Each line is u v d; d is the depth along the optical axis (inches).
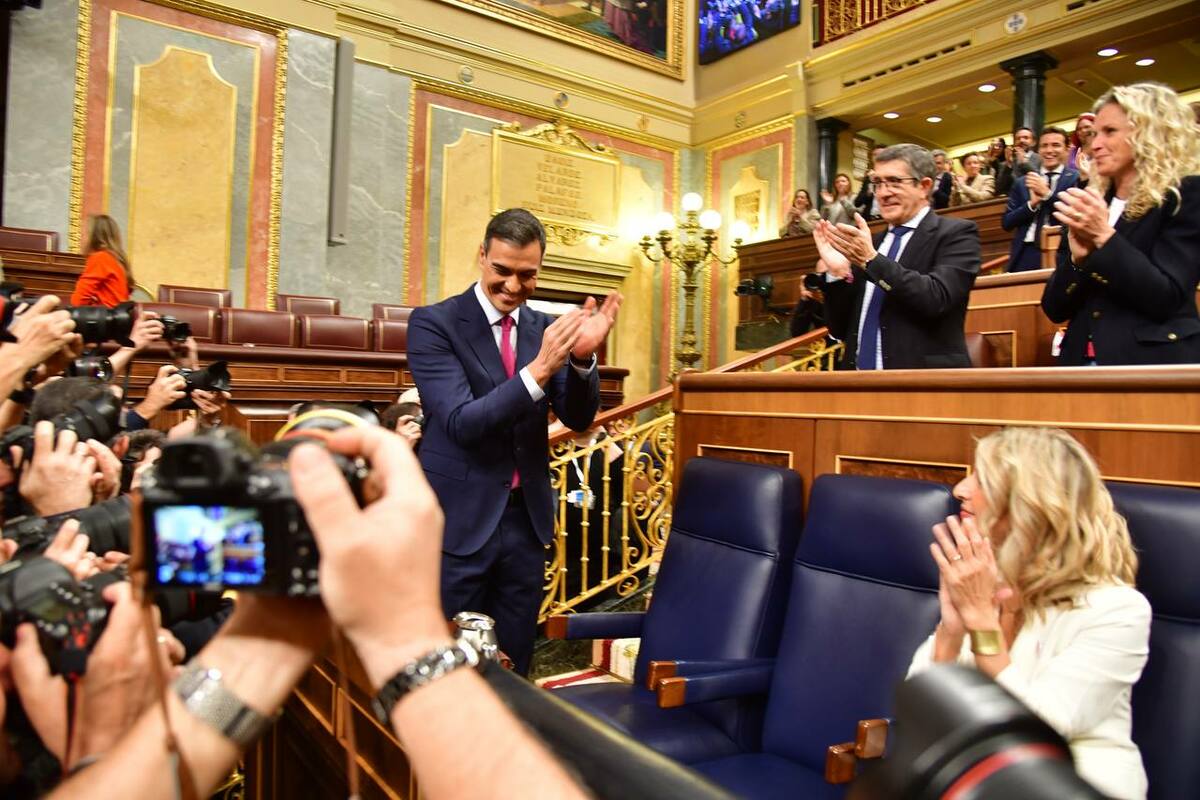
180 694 18.5
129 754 18.1
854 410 90.4
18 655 28.3
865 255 101.0
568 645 149.1
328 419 20.7
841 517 78.0
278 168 313.7
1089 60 331.6
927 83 355.3
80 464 46.2
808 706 74.7
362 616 16.0
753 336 380.2
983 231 283.3
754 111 421.7
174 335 104.6
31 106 272.4
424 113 362.3
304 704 60.7
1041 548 56.3
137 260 289.0
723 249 435.5
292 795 61.7
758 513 88.6
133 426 85.6
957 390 80.7
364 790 50.4
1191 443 64.6
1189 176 81.3
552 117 401.4
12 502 48.0
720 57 438.9
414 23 356.5
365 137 334.0
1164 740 55.7
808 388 95.0
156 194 292.7
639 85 431.5
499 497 88.2
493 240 88.3
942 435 82.0
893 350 106.4
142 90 290.8
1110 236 80.2
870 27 373.4
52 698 28.3
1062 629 55.3
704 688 75.1
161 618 29.6
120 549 40.6
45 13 275.0
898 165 111.3
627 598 157.4
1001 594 57.9
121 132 287.1
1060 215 81.0
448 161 368.2
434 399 87.9
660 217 380.8
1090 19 303.6
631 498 159.0
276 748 65.4
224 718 18.3
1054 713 52.2
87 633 27.4
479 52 374.9
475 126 377.1
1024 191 209.9
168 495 16.6
